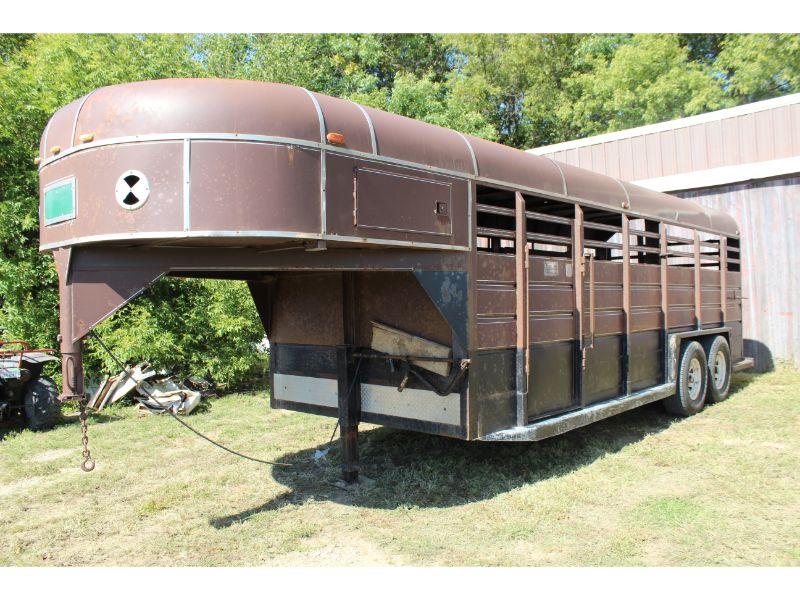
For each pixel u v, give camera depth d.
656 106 19.64
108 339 8.20
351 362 4.71
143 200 3.18
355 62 20.95
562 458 5.25
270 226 3.26
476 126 17.31
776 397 7.80
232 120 3.25
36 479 5.14
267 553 3.59
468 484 4.66
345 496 4.51
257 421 7.18
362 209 3.62
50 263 8.67
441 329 4.24
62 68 9.30
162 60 10.18
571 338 5.16
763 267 10.34
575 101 23.86
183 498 4.55
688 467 4.98
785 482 4.60
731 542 3.60
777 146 10.26
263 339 9.79
